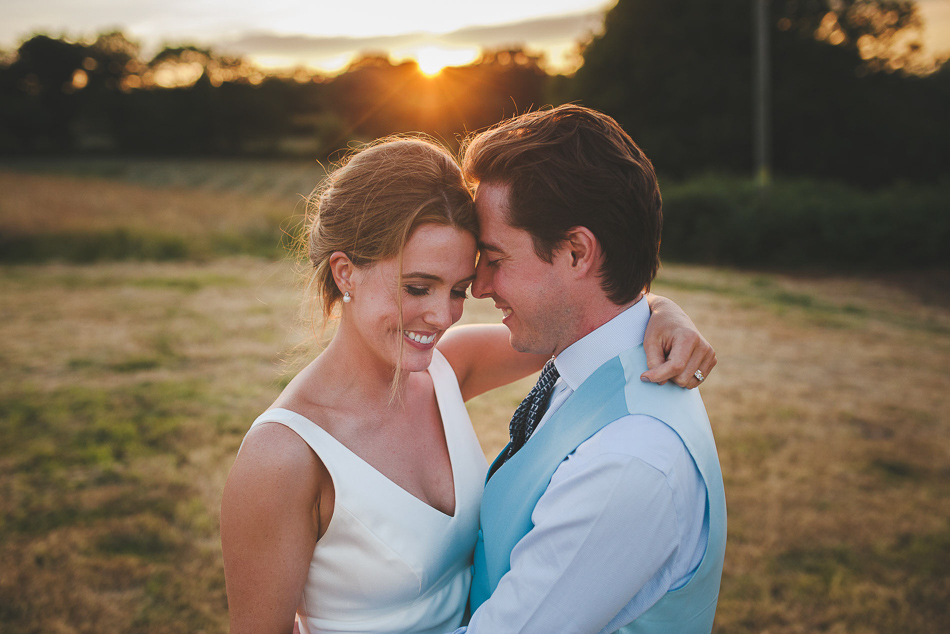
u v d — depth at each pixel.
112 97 56.53
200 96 55.78
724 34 21.06
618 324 1.18
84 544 3.14
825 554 3.30
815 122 21.22
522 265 1.15
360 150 1.26
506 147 1.13
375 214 1.12
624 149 1.14
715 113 21.17
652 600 1.04
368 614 1.23
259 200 20.97
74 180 25.95
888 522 3.59
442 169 1.16
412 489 1.30
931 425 5.09
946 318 9.77
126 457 4.08
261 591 1.11
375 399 1.28
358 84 50.41
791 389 5.87
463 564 1.42
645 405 1.07
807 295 11.17
